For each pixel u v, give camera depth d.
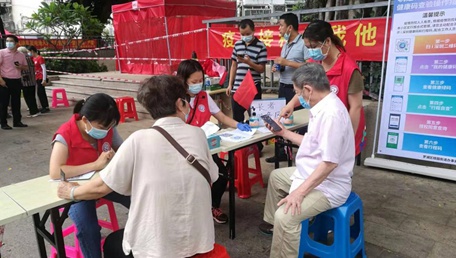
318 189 2.08
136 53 9.95
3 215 1.56
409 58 3.69
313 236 2.50
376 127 4.12
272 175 2.53
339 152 1.94
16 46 6.25
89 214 2.01
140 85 1.57
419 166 3.84
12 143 5.48
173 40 8.79
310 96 2.07
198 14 8.98
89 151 2.13
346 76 2.50
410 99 3.77
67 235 2.66
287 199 2.05
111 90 8.58
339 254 2.08
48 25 12.66
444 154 3.66
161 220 1.42
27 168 4.35
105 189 1.53
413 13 3.58
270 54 5.35
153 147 1.44
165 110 1.51
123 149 1.45
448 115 3.56
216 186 2.93
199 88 2.62
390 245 2.57
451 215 2.97
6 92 6.23
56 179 1.95
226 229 2.89
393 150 3.99
